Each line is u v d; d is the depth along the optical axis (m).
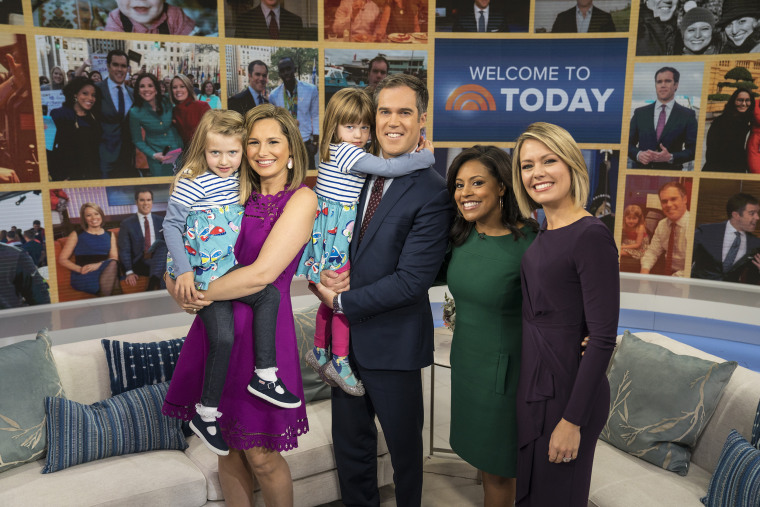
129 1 5.09
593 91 6.06
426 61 6.10
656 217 6.06
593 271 1.94
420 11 6.01
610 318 1.94
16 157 4.86
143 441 2.72
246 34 5.57
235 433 2.22
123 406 2.73
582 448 2.06
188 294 2.11
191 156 2.17
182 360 2.33
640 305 5.61
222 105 5.60
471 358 2.40
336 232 2.40
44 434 2.61
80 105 5.04
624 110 6.01
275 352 2.18
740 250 5.73
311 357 2.61
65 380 2.82
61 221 5.11
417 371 2.54
